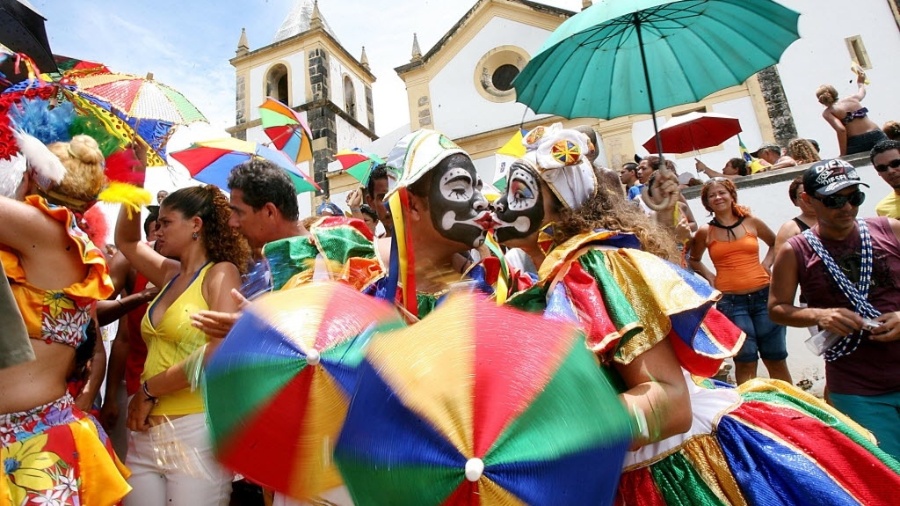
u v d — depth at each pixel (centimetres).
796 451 138
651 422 113
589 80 346
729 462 137
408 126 1567
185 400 204
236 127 2009
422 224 163
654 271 129
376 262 178
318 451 99
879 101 1088
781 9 289
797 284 262
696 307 122
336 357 102
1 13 223
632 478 136
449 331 86
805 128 1127
